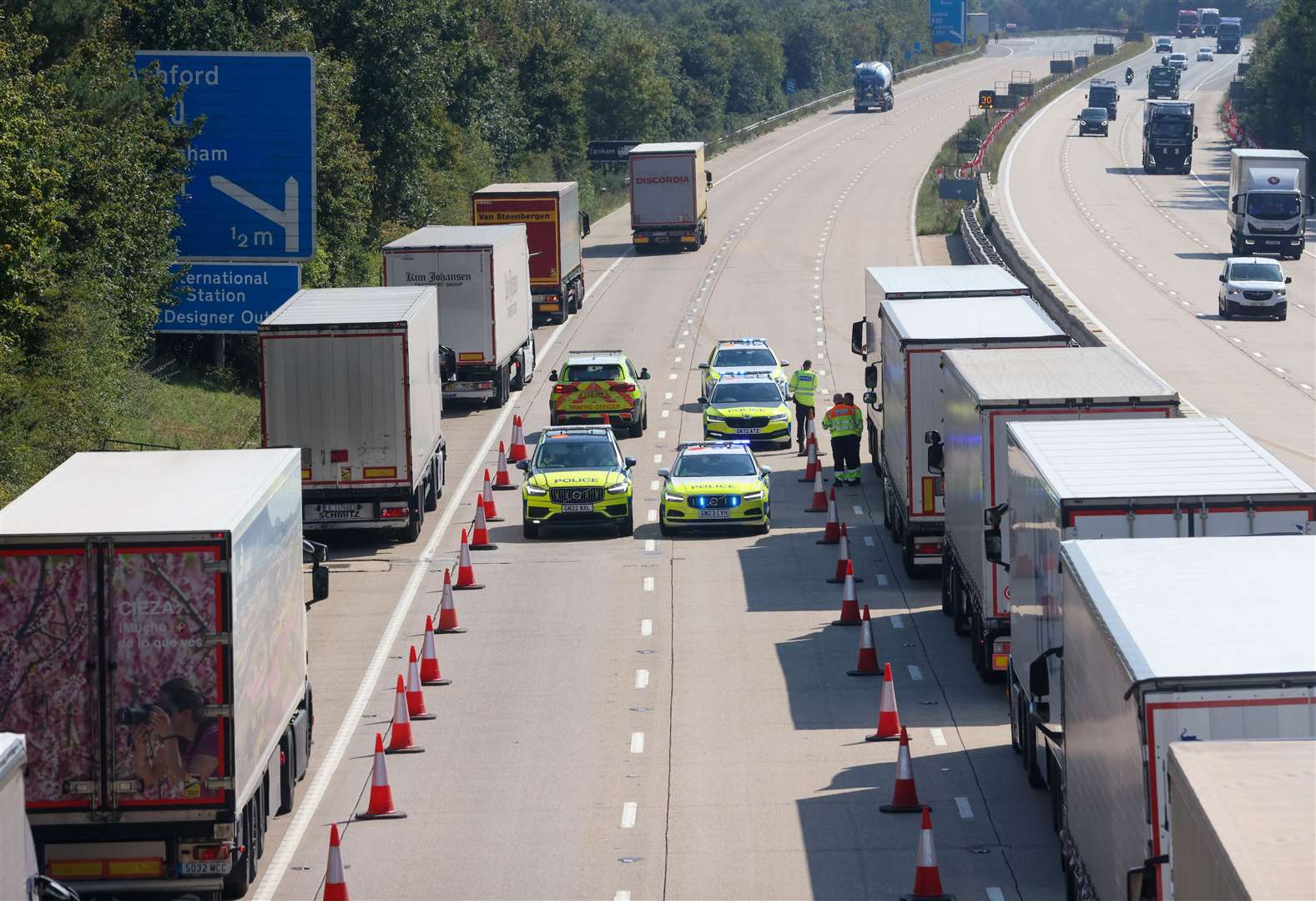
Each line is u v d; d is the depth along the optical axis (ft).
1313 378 473.26
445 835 180.45
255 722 162.71
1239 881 82.43
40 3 371.35
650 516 349.61
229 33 536.42
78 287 340.59
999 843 173.78
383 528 317.01
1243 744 99.96
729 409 415.64
